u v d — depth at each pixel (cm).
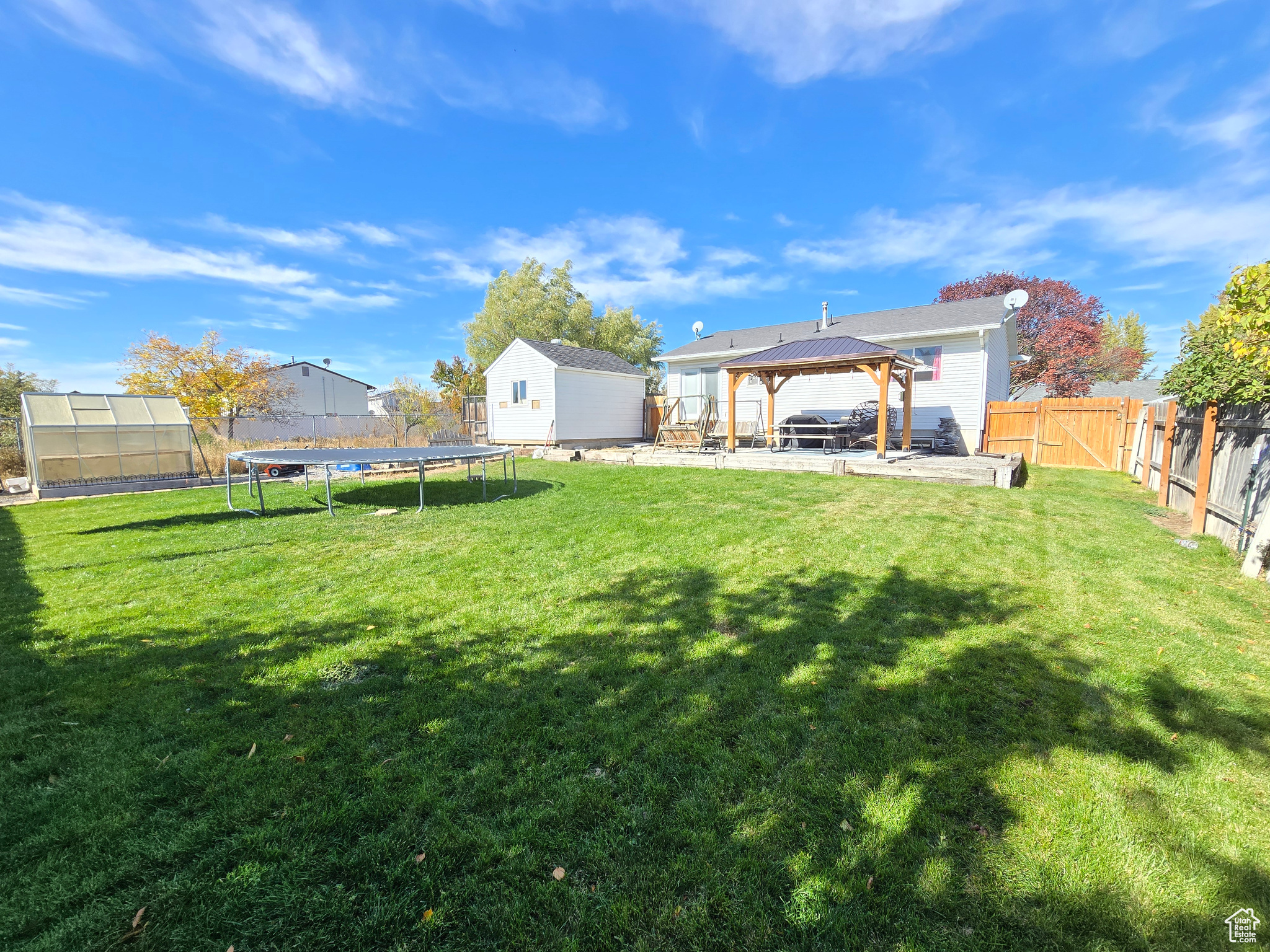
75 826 178
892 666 285
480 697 260
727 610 365
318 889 157
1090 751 216
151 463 1116
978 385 1309
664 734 229
